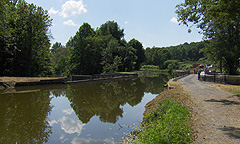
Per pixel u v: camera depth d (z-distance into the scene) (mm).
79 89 22781
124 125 8797
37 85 24438
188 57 141375
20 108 12375
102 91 21203
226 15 11180
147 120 8266
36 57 33688
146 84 29062
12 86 21766
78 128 8555
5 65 30016
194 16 12602
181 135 5000
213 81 20922
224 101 9562
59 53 72250
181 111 7508
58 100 15617
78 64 50156
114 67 51812
